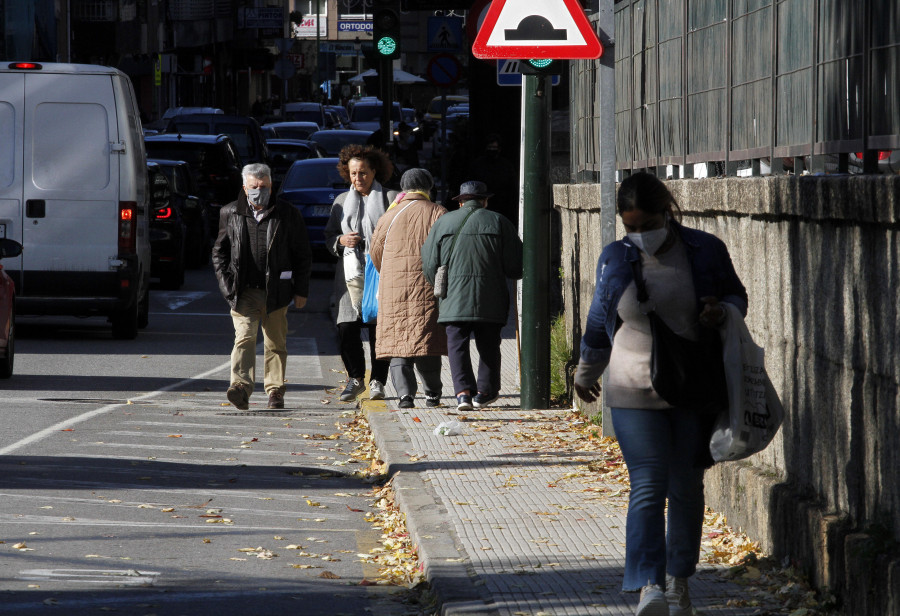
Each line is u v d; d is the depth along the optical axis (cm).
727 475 1833
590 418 2709
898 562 1291
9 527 1909
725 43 2039
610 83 2356
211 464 2423
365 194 3028
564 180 4584
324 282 6266
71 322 4894
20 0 8738
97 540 1859
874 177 1345
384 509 2109
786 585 1538
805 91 1706
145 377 3541
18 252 3344
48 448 2512
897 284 1327
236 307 2944
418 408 2911
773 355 1739
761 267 1788
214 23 15438
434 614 1541
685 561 1419
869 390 1407
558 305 3412
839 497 1506
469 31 3406
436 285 2798
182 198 6662
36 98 4097
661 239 1370
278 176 8662
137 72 13525
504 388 3183
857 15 1535
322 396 3275
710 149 2119
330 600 1611
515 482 2155
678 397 1348
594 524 1873
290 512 2075
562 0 2334
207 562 1769
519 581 1583
